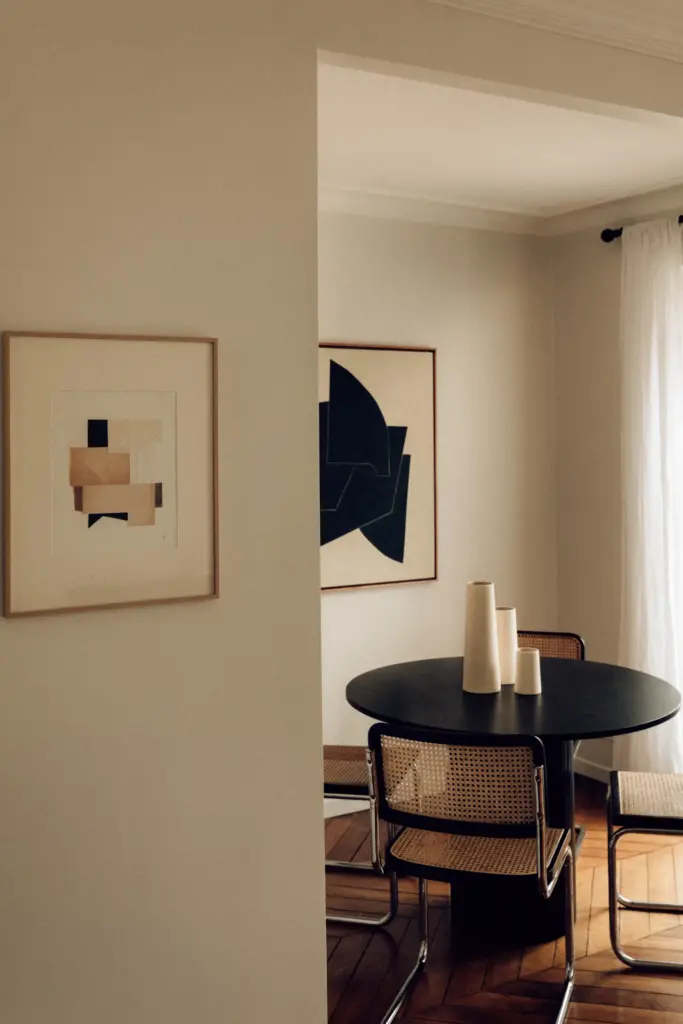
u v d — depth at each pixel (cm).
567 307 491
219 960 218
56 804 199
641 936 328
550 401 500
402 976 305
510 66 258
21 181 193
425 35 243
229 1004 219
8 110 192
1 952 195
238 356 218
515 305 486
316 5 227
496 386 480
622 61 280
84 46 199
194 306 212
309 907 229
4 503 191
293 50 224
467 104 323
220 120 215
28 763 196
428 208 448
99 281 201
